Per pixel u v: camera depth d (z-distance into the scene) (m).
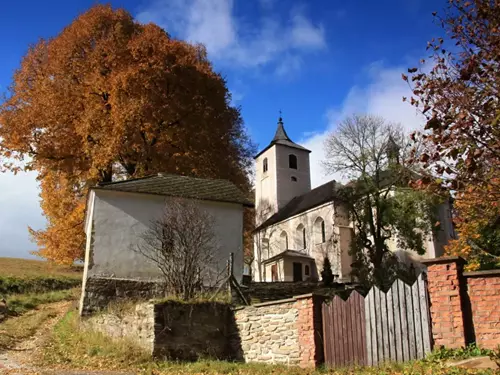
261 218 57.91
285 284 21.39
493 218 8.44
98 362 12.73
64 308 23.84
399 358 10.04
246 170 36.47
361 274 31.52
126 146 27.62
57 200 30.69
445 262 9.62
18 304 24.30
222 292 16.89
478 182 7.25
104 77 28.23
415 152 10.02
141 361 12.91
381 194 34.09
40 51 30.80
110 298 18.34
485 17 7.62
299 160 59.75
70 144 28.67
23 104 29.61
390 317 10.40
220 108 32.53
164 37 31.20
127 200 19.61
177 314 14.03
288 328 12.59
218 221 20.52
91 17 30.36
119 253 18.92
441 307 9.51
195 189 21.11
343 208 36.56
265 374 10.92
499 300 8.93
